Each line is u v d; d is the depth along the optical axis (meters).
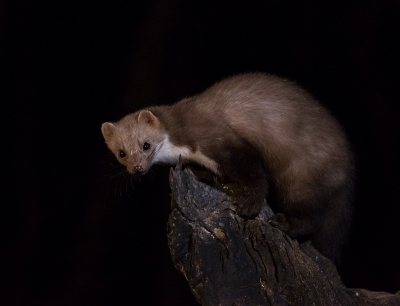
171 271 10.66
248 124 5.90
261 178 5.61
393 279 9.66
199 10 10.52
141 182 10.60
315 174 5.96
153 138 6.00
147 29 10.70
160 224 10.70
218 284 4.54
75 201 11.07
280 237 4.77
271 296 4.62
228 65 10.61
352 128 9.91
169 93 10.80
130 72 10.94
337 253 6.57
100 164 10.98
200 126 5.87
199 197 4.78
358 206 9.84
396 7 9.64
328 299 4.78
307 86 10.16
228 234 4.59
